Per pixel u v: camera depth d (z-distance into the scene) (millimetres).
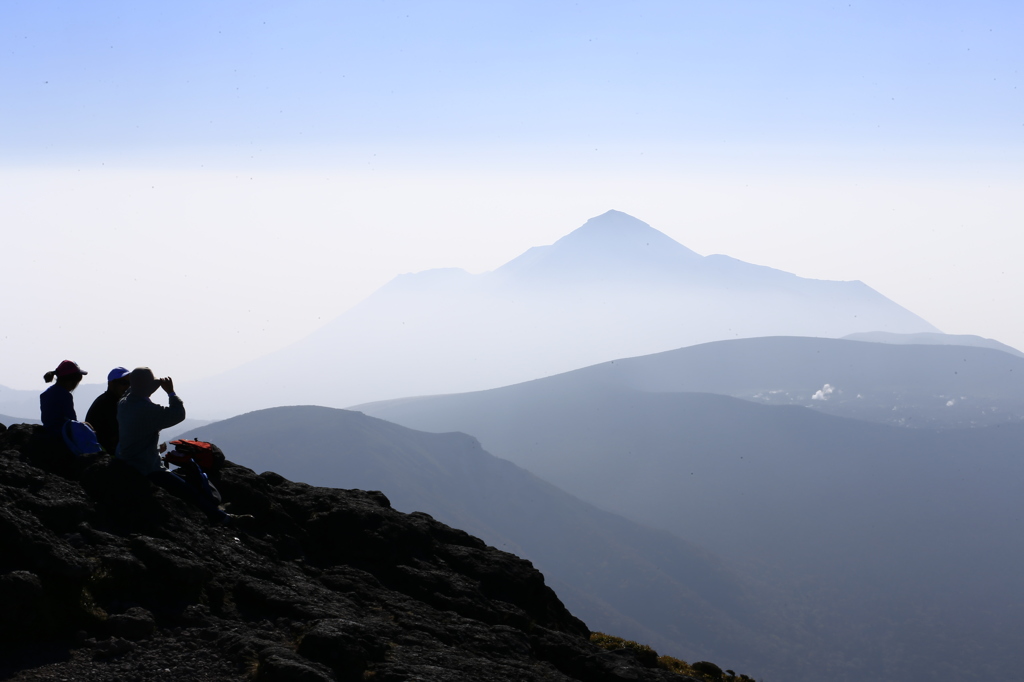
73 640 7199
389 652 8352
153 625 7617
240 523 10766
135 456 9961
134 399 9898
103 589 7816
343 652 7734
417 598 10977
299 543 11367
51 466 10078
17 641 6918
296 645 7922
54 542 7727
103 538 8422
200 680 6973
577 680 9250
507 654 9789
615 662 10836
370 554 11578
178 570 8242
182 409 10211
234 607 8531
